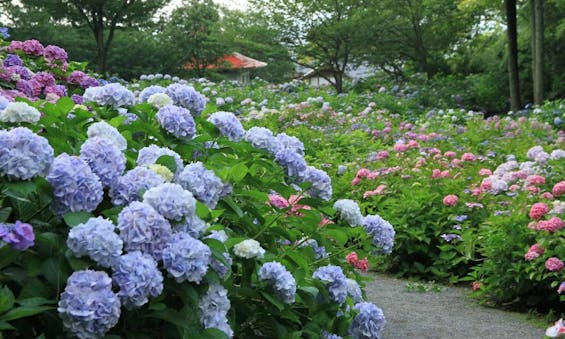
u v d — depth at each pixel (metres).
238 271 3.03
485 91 23.70
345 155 11.62
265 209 3.48
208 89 17.95
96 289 2.11
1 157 2.17
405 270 7.12
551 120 14.38
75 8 31.02
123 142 2.86
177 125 3.11
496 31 28.44
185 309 2.41
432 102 21.84
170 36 39.44
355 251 3.83
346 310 3.47
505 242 5.84
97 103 3.28
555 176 7.41
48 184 2.26
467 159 9.21
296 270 3.14
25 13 36.47
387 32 26.25
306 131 13.02
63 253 2.24
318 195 3.61
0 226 2.03
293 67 43.94
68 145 2.72
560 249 5.41
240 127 3.47
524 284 5.74
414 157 9.90
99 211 2.55
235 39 27.55
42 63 6.46
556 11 22.59
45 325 2.23
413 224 7.23
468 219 7.14
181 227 2.47
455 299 6.17
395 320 5.45
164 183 2.55
